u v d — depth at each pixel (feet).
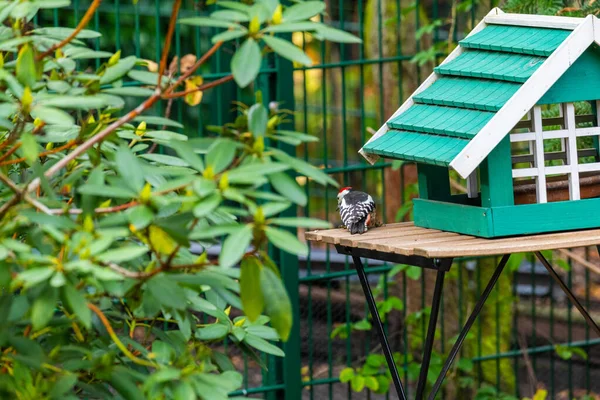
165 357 13.85
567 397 34.86
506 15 21.27
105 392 13.67
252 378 32.81
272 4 12.07
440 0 48.98
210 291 15.90
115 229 11.70
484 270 33.42
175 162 15.94
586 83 19.51
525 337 36.55
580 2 25.55
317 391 34.47
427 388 34.22
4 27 14.48
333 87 52.31
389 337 35.88
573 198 19.84
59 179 15.28
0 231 11.93
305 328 36.68
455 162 17.99
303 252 10.95
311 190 49.52
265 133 12.29
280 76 27.58
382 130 21.16
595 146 20.61
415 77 36.86
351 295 37.60
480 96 19.49
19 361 12.06
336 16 46.62
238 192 11.34
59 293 11.67
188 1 41.63
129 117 12.71
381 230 20.74
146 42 42.39
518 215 18.99
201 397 12.29
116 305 18.52
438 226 20.33
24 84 12.17
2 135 15.58
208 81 27.91
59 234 11.27
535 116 19.33
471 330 34.30
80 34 14.78
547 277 39.19
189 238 11.62
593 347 37.01
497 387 31.68
